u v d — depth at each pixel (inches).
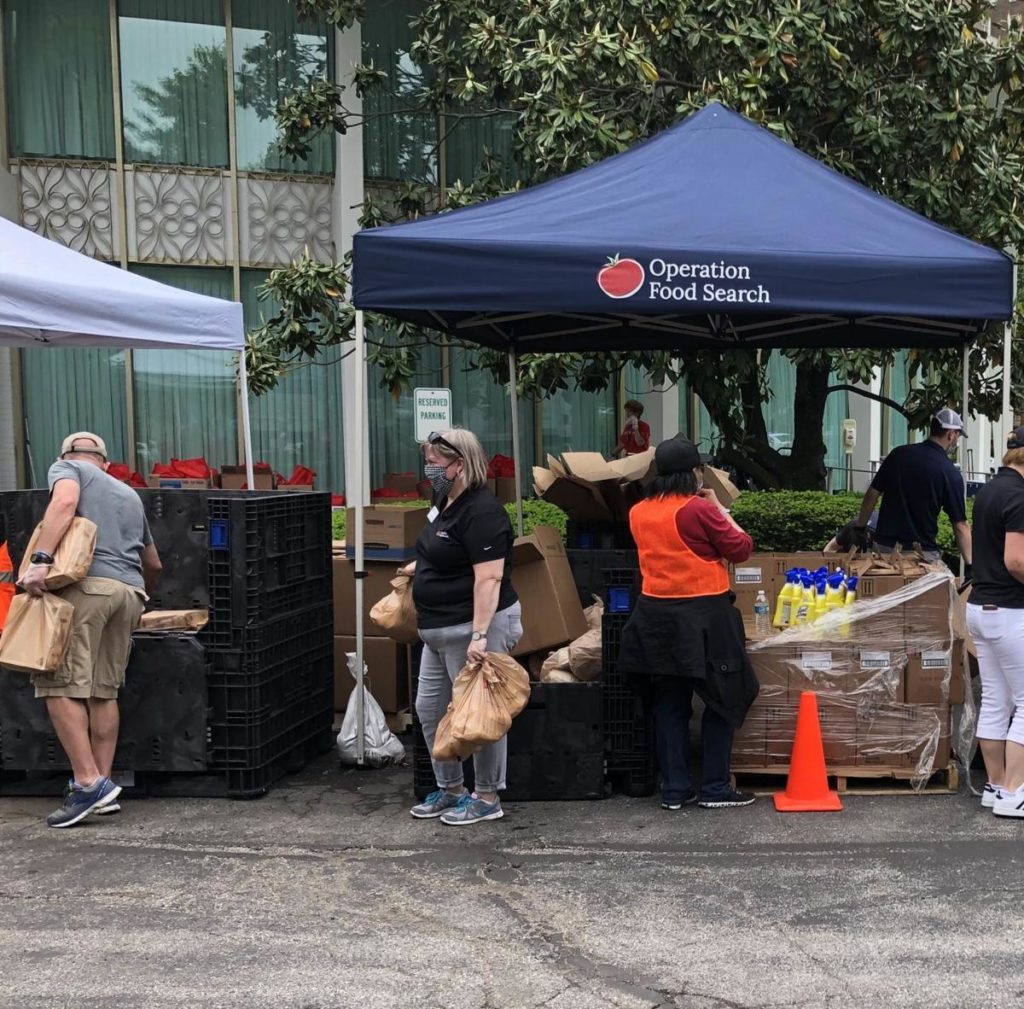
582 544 288.5
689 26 372.2
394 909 162.7
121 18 532.1
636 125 388.2
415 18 526.0
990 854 181.6
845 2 377.1
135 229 540.7
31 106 526.3
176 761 213.5
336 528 434.6
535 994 135.9
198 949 149.6
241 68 548.1
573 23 385.1
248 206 553.9
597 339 317.4
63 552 190.9
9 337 293.9
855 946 148.2
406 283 207.9
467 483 183.2
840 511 439.2
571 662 215.2
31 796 218.7
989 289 209.3
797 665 211.3
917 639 210.1
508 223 215.5
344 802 214.7
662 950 147.8
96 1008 133.3
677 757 205.8
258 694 216.2
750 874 174.2
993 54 403.2
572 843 189.8
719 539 191.6
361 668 237.9
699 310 204.8
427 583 189.6
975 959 144.0
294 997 135.7
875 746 211.6
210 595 214.4
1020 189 390.3
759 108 358.9
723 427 477.7
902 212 227.8
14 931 155.9
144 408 548.7
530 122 387.9
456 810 200.5
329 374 570.9
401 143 567.5
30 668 187.6
